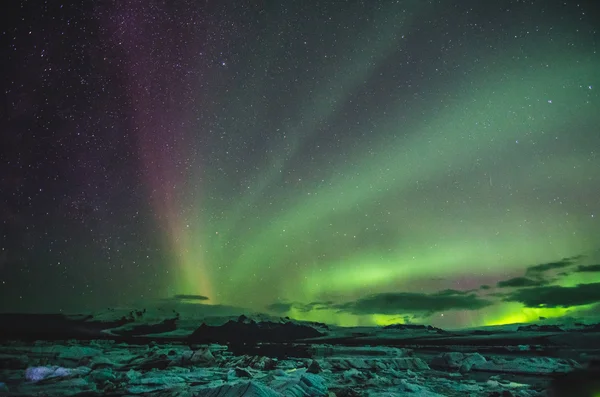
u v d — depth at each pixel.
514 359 15.84
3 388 9.69
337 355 21.27
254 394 7.46
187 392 8.83
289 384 9.30
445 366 15.54
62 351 17.36
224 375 12.06
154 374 12.32
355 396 9.10
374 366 14.27
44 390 9.88
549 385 6.70
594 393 6.23
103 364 14.72
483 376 12.93
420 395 9.25
